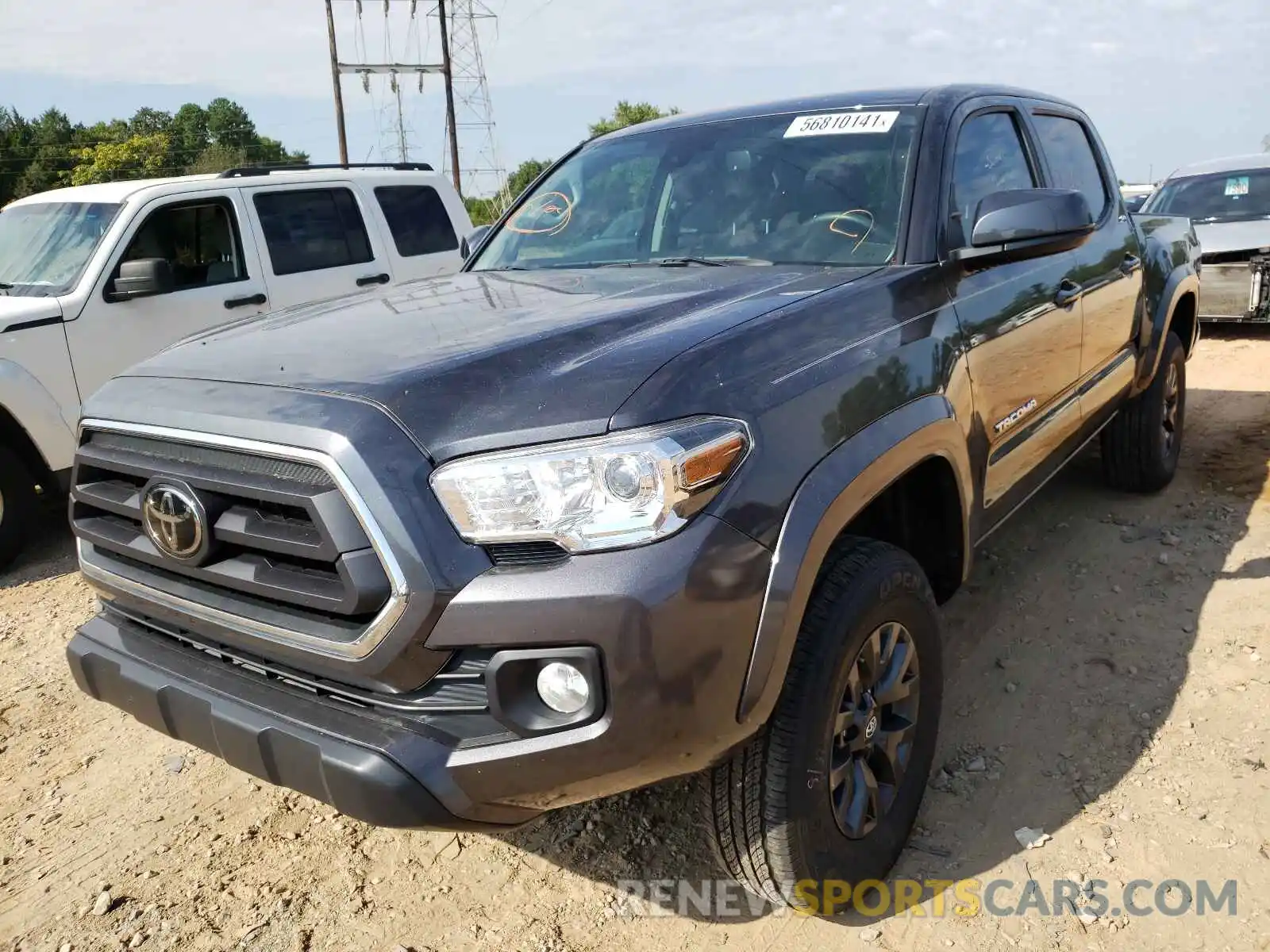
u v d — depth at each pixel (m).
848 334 2.39
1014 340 3.08
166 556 2.21
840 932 2.38
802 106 3.44
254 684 2.17
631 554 1.84
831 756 2.25
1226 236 8.69
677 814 2.86
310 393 2.03
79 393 5.52
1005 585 4.09
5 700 3.79
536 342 2.15
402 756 1.90
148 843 2.88
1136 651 3.49
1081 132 4.35
